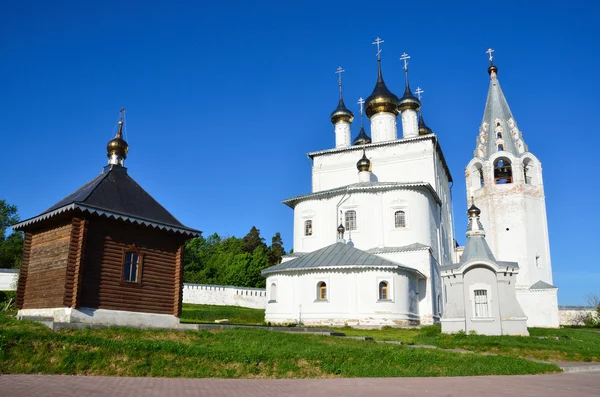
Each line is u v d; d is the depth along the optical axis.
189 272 74.12
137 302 19.73
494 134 52.25
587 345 25.86
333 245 38.38
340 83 53.59
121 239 19.81
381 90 50.94
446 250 50.34
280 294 36.56
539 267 47.50
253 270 72.31
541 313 44.91
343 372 14.66
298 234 43.50
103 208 19.08
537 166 50.34
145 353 14.04
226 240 95.25
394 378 14.11
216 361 14.30
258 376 13.87
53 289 18.78
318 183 49.56
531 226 48.31
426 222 40.69
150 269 20.47
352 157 48.69
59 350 13.41
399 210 40.66
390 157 47.06
